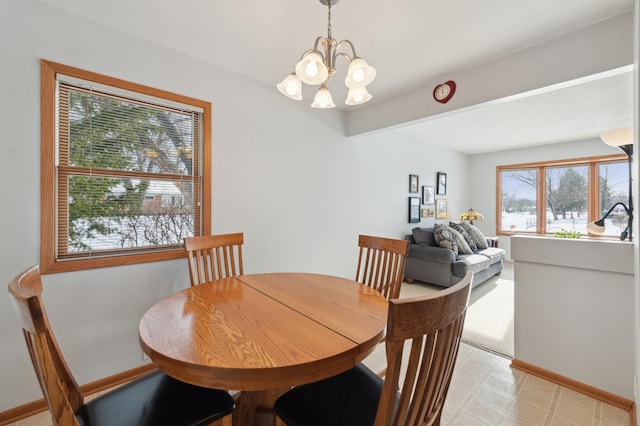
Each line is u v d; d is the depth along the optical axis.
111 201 1.89
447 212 5.63
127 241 1.95
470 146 5.55
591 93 3.00
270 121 2.69
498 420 1.58
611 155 4.81
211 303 1.34
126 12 1.70
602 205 5.08
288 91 1.45
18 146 1.56
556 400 1.74
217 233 2.34
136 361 1.95
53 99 1.65
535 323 1.99
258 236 2.62
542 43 1.97
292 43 2.02
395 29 1.85
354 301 1.38
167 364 0.88
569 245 1.83
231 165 2.42
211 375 0.83
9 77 1.53
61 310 1.69
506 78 2.15
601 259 1.71
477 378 1.97
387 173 4.15
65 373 0.97
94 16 1.73
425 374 0.77
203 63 2.25
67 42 1.69
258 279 1.78
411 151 4.66
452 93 2.45
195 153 2.24
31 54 1.58
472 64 2.29
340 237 3.42
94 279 1.80
